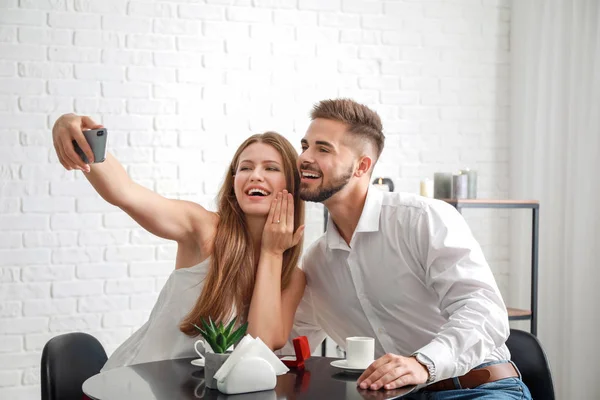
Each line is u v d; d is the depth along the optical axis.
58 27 3.68
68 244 3.70
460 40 4.23
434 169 4.20
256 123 3.94
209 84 3.88
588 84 3.72
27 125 3.65
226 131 3.90
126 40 3.77
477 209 4.27
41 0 3.66
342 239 2.27
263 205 2.21
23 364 3.64
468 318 1.92
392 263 2.21
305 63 4.00
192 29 3.85
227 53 3.90
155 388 1.72
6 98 3.63
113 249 3.76
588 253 3.71
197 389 1.71
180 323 2.18
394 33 4.13
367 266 2.25
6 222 3.63
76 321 3.71
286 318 2.26
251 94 3.93
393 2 4.13
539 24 4.05
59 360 2.12
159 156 3.82
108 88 3.75
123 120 3.77
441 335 1.90
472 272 2.04
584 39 3.74
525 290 4.18
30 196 3.65
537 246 3.70
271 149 2.25
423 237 2.15
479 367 2.13
